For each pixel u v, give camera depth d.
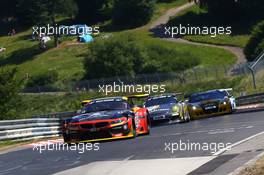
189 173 38.88
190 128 79.81
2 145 94.81
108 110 69.75
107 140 67.44
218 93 110.38
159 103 101.88
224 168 39.16
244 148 48.31
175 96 107.81
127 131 66.38
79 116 67.75
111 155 52.69
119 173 41.81
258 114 94.50
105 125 65.56
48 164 51.50
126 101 71.69
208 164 41.75
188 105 108.44
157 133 76.19
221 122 85.31
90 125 65.62
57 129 119.56
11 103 153.50
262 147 47.28
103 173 42.47
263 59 198.25
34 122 108.38
